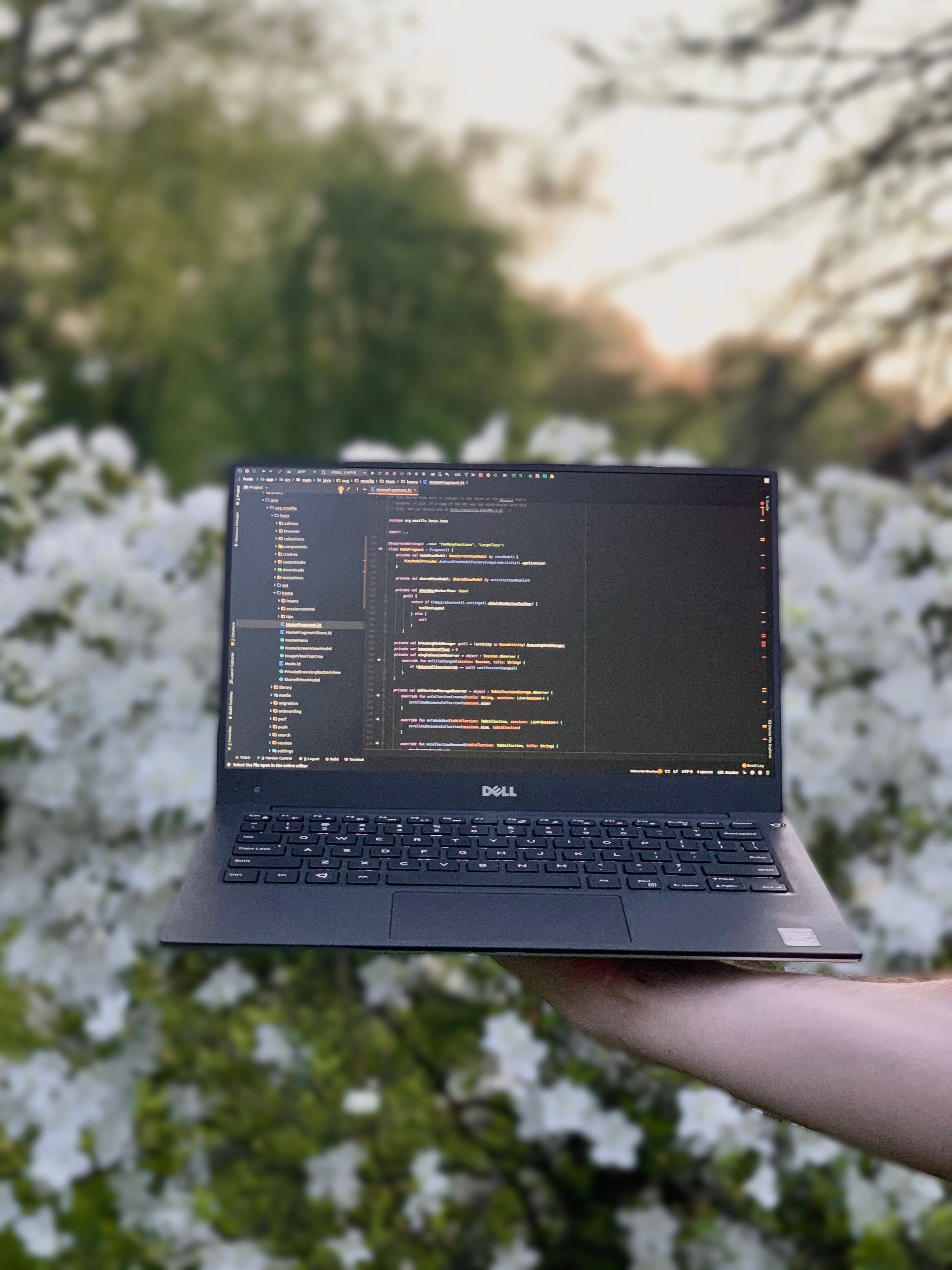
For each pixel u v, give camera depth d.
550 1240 1.73
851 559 1.70
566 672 1.31
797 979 1.05
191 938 1.08
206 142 5.79
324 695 1.30
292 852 1.20
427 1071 1.65
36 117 5.53
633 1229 1.70
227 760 1.28
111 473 1.64
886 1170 1.61
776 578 1.33
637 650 1.32
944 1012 0.95
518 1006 1.61
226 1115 1.66
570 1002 1.09
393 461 1.34
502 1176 1.72
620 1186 1.72
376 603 1.31
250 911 1.12
